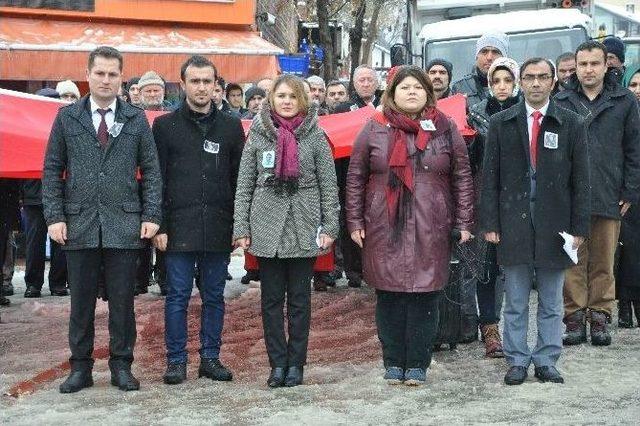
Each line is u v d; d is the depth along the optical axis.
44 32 21.44
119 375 8.27
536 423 7.07
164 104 14.13
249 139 8.41
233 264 16.89
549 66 8.28
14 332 10.86
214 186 8.49
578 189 8.28
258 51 21.84
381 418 7.27
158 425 7.16
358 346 9.82
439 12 18.61
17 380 8.62
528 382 8.34
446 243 8.23
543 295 8.39
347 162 11.62
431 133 8.21
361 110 10.88
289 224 8.30
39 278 13.51
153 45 21.44
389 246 8.14
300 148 8.33
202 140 8.50
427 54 17.33
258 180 8.37
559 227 8.26
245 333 10.53
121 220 8.20
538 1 18.48
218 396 8.01
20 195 12.57
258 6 29.88
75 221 8.15
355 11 34.19
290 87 8.38
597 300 9.96
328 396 7.95
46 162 8.22
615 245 9.98
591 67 9.88
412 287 8.07
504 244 8.33
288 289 8.47
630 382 8.27
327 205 8.40
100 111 8.23
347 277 13.62
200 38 22.53
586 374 8.56
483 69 10.70
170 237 8.48
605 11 22.30
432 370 8.78
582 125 8.31
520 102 8.41
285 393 8.06
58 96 13.80
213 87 8.55
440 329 9.37
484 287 9.31
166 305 8.53
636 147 9.91
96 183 8.16
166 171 8.51
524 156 8.30
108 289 8.30
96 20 22.34
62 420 7.32
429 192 8.16
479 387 8.17
